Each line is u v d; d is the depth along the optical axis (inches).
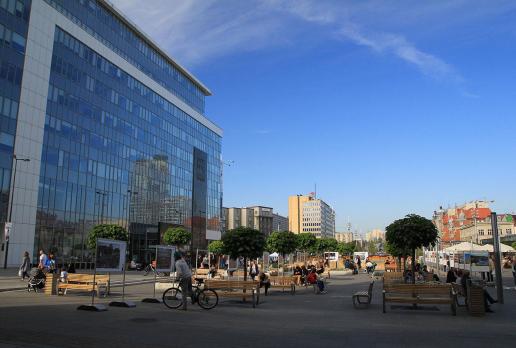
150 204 2923.2
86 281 786.2
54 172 2043.6
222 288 642.2
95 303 613.0
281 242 1347.2
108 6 2605.8
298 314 543.5
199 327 419.8
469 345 349.1
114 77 2578.7
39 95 1964.8
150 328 408.2
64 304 601.3
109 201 2464.3
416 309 609.3
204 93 4047.7
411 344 350.3
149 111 2977.4
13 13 1847.9
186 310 554.3
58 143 2079.2
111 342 338.3
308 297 821.2
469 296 554.3
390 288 573.9
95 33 2517.2
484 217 4731.8
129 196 2667.3
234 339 360.2
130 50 2896.2
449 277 844.6
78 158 2219.5
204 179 3828.7
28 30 1920.5
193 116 3681.1
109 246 569.0
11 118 1815.9
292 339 364.5
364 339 370.0
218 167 4215.1
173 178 3277.6
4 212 1763.0
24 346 313.4
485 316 540.4
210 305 582.9
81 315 489.1
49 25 2044.8
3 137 1775.3
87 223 2261.3
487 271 1170.0
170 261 758.5
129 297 745.6
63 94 2130.9
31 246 1879.9
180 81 3597.4
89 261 2246.6
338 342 354.9
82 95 2273.6
